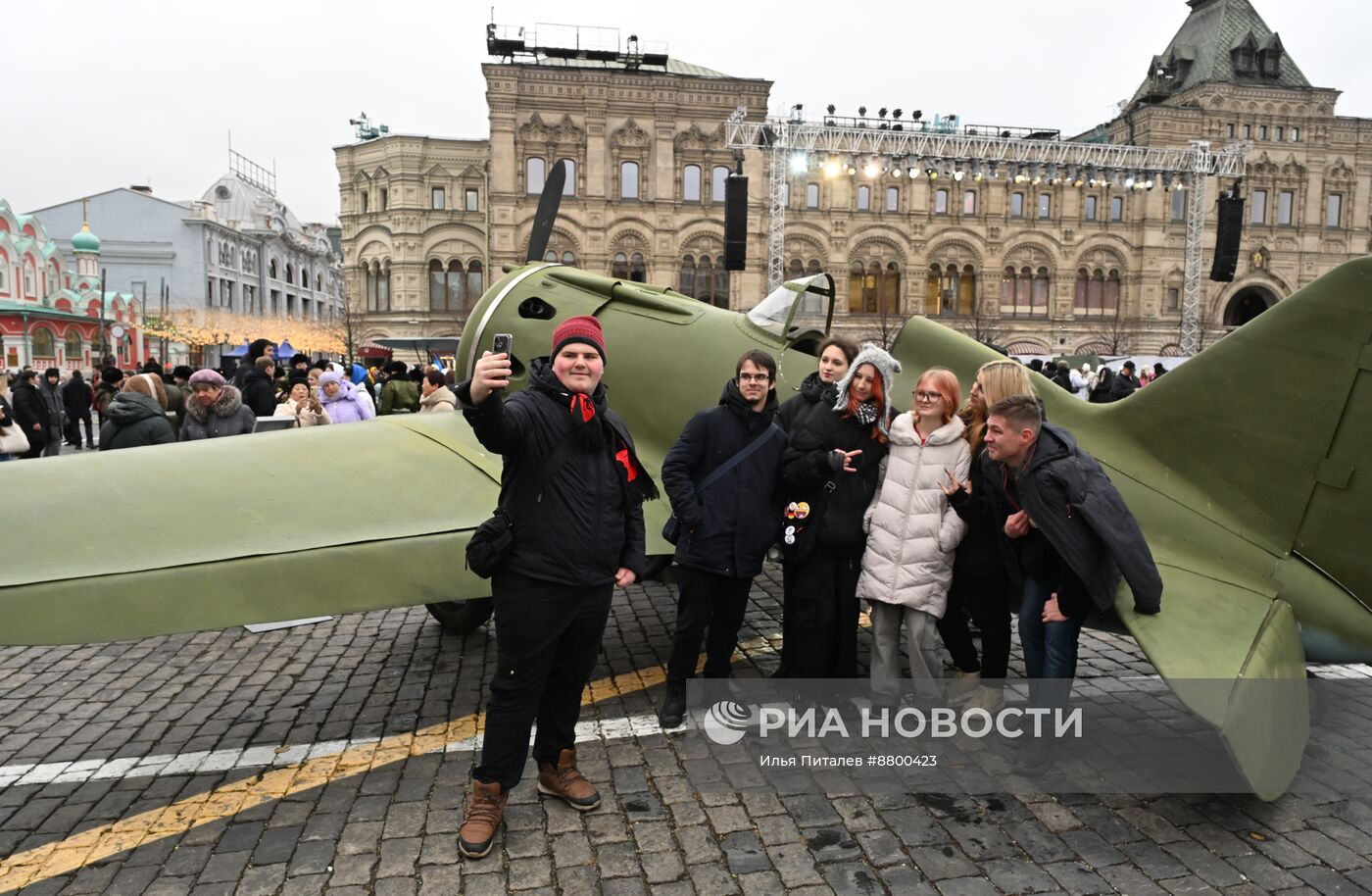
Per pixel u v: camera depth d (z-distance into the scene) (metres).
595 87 36.09
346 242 41.06
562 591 2.73
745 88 36.88
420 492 3.54
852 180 37.91
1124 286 39.97
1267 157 39.88
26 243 40.34
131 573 2.72
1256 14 42.72
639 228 37.25
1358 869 2.66
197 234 60.81
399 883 2.61
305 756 3.52
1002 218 38.69
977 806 3.04
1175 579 3.00
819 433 3.49
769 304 4.57
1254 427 3.17
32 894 2.58
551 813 3.00
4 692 4.23
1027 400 3.02
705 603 3.56
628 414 4.61
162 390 7.95
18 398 11.39
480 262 39.66
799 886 2.58
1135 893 2.54
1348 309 2.97
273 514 3.19
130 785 3.28
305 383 8.04
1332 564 3.04
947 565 3.51
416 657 4.73
